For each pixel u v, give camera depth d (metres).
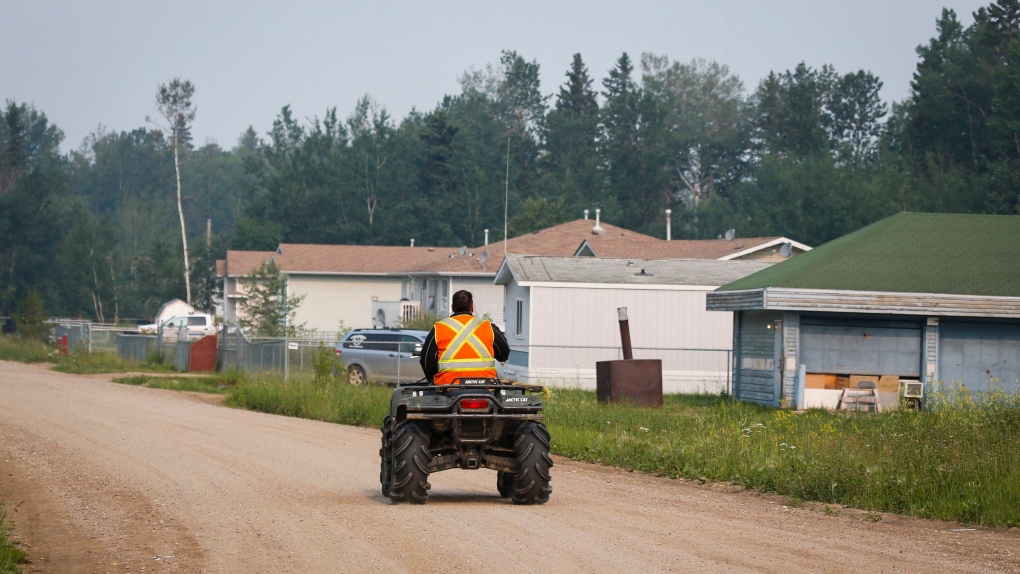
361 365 50.09
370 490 19.44
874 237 46.53
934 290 42.22
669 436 27.39
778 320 43.28
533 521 15.95
